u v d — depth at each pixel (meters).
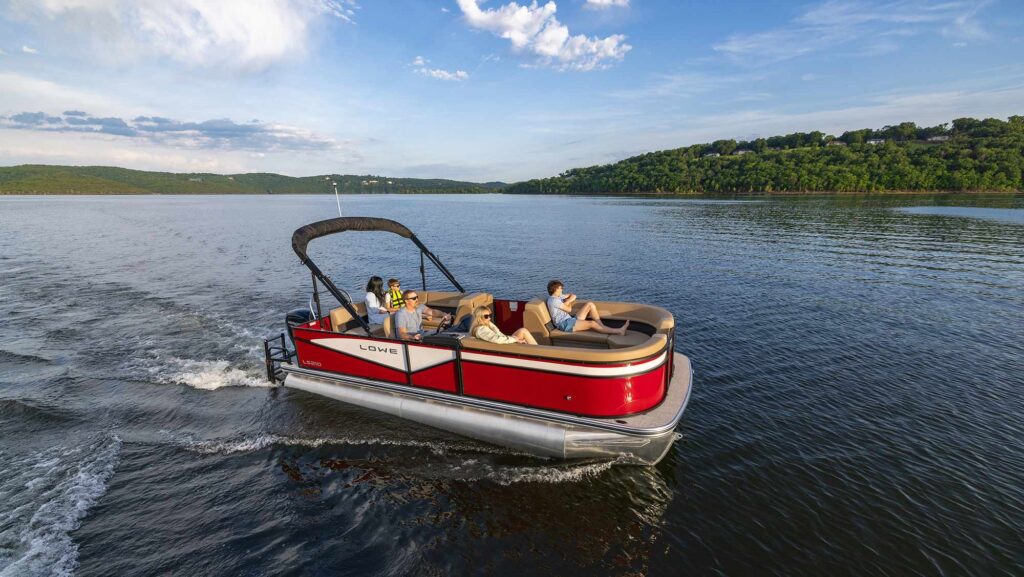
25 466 6.97
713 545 5.45
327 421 8.18
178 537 5.59
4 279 20.84
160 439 7.71
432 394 7.55
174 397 9.18
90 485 6.52
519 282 20.47
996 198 85.44
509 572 5.09
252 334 13.02
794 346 11.68
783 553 5.32
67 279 20.92
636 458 6.71
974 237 33.28
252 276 22.02
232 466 7.01
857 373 10.07
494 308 9.14
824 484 6.49
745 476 6.68
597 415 6.49
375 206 115.75
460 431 7.36
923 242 30.92
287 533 5.66
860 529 5.66
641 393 6.44
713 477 6.68
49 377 10.06
